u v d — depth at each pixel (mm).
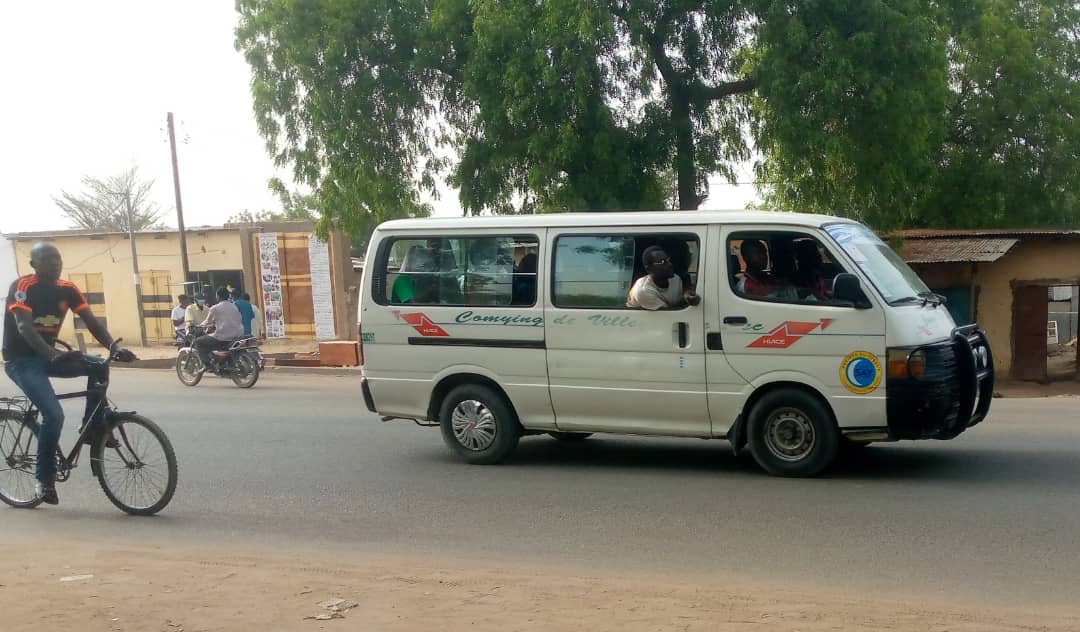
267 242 31516
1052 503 6852
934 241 20234
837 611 4578
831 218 7957
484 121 17750
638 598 4793
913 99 16484
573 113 17078
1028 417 11523
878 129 16766
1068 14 28516
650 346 8016
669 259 7930
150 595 4859
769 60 16578
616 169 17188
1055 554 5691
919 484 7492
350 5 18125
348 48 18359
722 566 5609
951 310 19875
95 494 8000
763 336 7648
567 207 17188
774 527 6422
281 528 6809
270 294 31656
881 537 6117
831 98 15906
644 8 17391
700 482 7820
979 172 27141
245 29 19250
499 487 7914
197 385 17641
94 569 5434
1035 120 27156
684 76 18906
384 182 18844
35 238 34188
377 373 9156
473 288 8734
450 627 4320
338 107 18516
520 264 8539
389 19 18422
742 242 7793
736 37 18266
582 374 8281
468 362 8734
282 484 8305
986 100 27188
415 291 8984
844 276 7262
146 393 16375
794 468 7734
